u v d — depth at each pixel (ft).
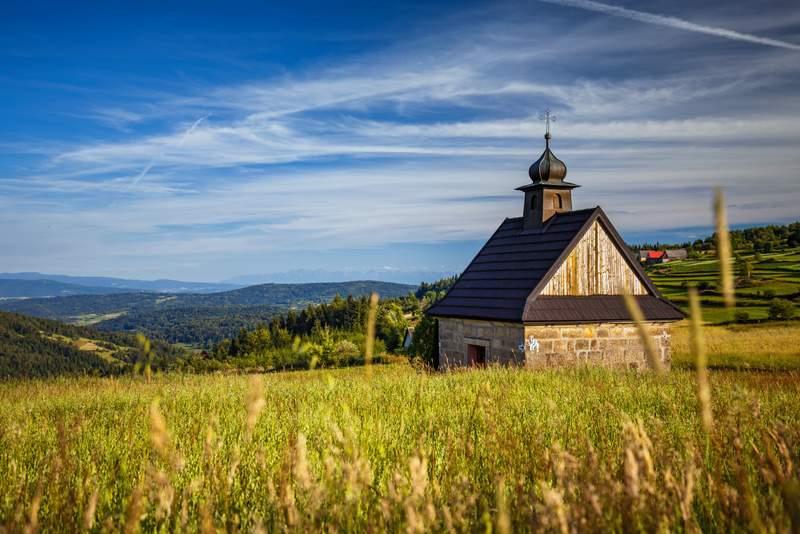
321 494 9.12
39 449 19.97
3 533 10.48
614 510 8.27
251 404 7.06
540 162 91.40
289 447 12.92
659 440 13.03
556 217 88.89
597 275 82.64
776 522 8.16
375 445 14.24
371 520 8.64
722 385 38.17
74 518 11.14
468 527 9.48
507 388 40.09
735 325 203.51
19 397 49.14
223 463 13.92
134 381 57.11
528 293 77.87
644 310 81.30
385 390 38.65
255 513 10.77
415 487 8.13
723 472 12.34
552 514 7.77
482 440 16.93
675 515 8.38
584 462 12.11
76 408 37.37
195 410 30.91
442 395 35.73
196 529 10.37
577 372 58.80
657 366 5.01
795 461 12.30
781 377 58.44
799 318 214.07
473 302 86.48
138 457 17.57
